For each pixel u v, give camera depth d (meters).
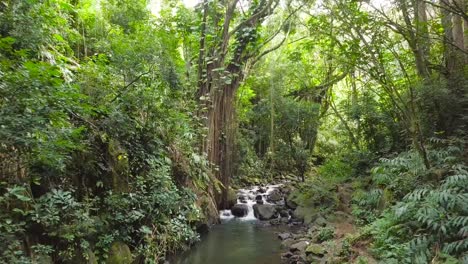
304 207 9.73
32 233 3.40
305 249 6.25
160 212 5.39
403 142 9.45
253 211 10.09
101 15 7.75
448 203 4.35
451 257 3.70
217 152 9.51
